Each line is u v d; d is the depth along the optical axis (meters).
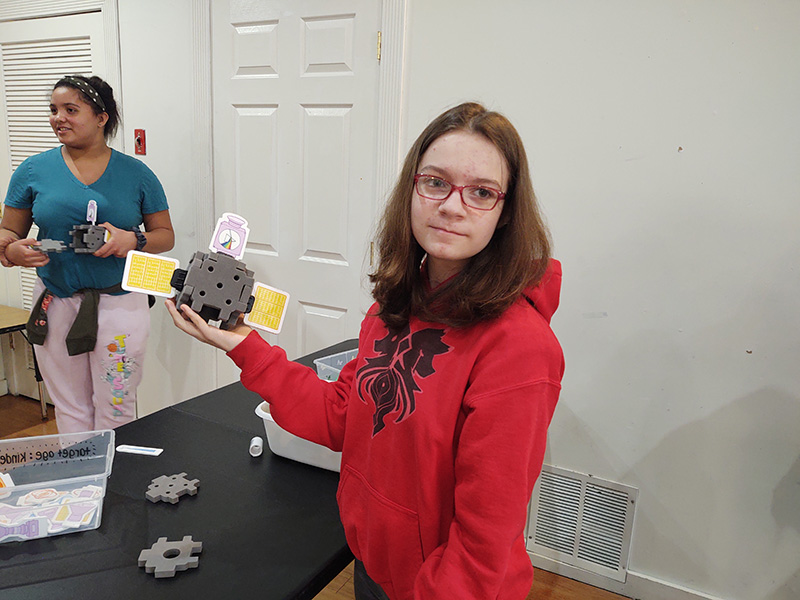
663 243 1.67
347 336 2.29
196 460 1.16
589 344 1.81
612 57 1.64
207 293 0.83
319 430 0.89
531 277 0.69
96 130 1.86
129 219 1.97
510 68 1.79
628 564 1.86
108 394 2.04
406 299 0.78
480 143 0.65
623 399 1.79
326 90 2.13
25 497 0.96
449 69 1.88
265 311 0.90
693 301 1.65
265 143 2.31
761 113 1.50
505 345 0.65
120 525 0.93
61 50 2.68
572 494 1.91
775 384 1.59
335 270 2.26
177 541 0.89
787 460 1.61
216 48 2.34
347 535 0.84
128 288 0.83
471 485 0.62
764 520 1.66
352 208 2.18
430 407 0.68
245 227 0.89
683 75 1.57
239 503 1.02
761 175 1.53
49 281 1.93
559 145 1.75
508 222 0.69
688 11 1.54
